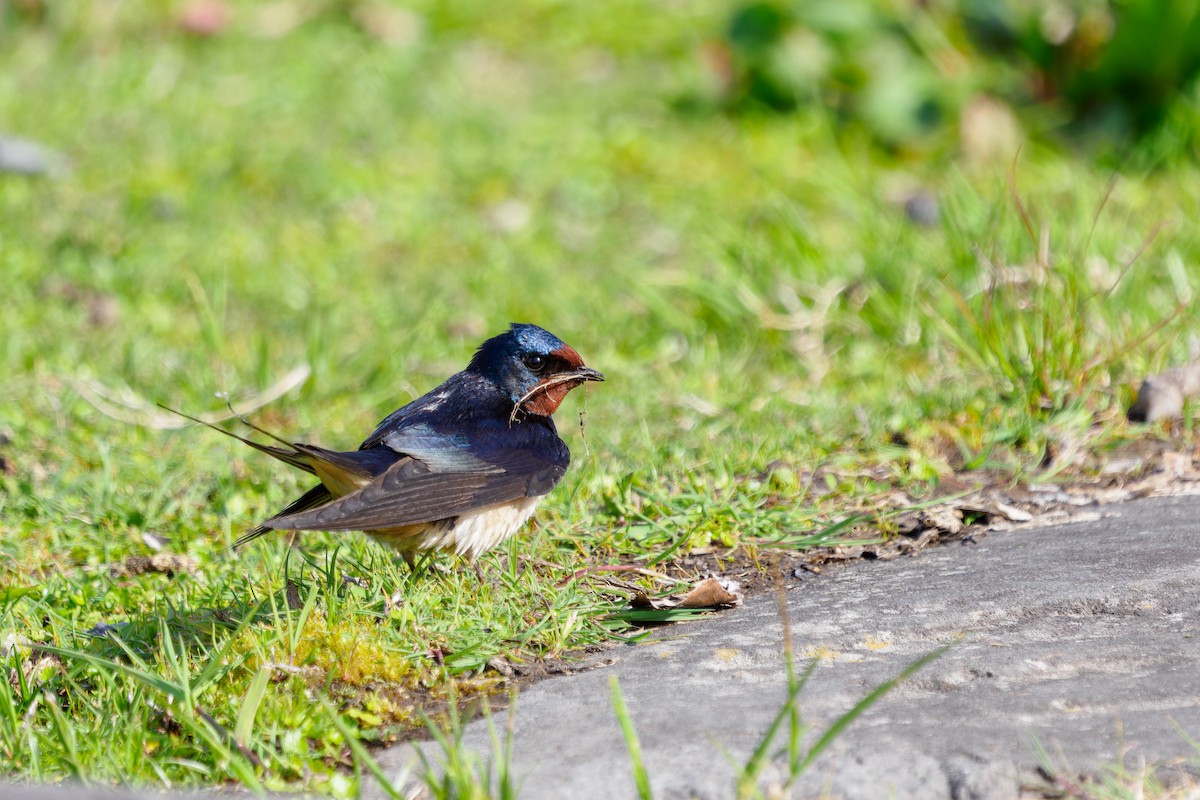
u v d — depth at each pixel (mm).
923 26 18906
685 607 8117
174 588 8633
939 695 6508
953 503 9461
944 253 13898
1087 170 17172
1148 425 10477
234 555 9344
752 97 19312
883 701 6473
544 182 17656
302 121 18781
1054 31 18594
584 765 5973
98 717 6754
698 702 6590
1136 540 8375
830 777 5688
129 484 10555
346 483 8141
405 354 13242
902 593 7906
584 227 16594
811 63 19047
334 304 14438
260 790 5969
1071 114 18406
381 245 16078
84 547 9508
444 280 15141
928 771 5695
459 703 7004
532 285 14977
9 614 8070
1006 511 9305
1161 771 5621
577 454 10617
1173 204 15594
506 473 8367
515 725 6562
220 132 18234
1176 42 17719
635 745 5551
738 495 9539
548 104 19953
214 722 6512
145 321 13992
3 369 12586
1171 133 17109
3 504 10086
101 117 18453
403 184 17484
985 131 17797
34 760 6250
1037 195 15445
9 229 15484
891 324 13133
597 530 9195
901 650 7121
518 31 22219
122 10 21234
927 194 16156
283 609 7859
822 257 14352
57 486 10312
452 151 18266
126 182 16875
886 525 9148
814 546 9000
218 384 12477
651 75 20938
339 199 16906
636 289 14258
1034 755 5773
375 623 7625
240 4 22000
